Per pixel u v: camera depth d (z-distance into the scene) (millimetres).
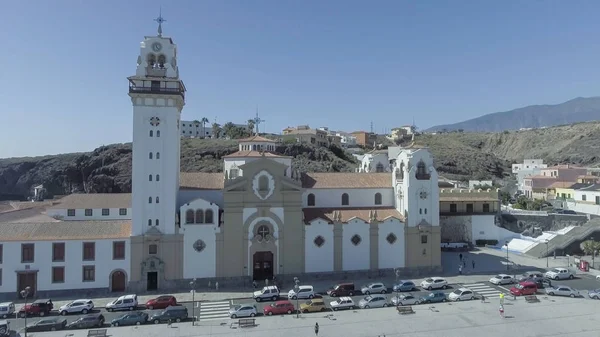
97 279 58688
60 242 57562
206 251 62219
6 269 56031
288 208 64688
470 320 49562
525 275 65500
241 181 63312
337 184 73562
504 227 95812
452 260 77625
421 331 46250
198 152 161875
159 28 63031
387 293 59656
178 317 49125
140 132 60969
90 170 168750
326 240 66000
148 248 60438
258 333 45625
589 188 104562
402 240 68688
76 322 46750
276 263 64375
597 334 45344
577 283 64312
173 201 61500
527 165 199500
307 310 52375
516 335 45125
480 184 136750
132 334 45250
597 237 82750
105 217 72312
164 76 61781
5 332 43969
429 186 70062
